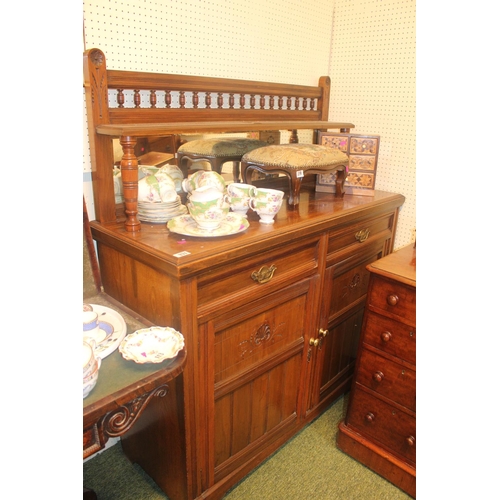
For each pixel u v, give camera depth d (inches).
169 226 46.6
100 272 51.6
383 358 55.3
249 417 54.6
